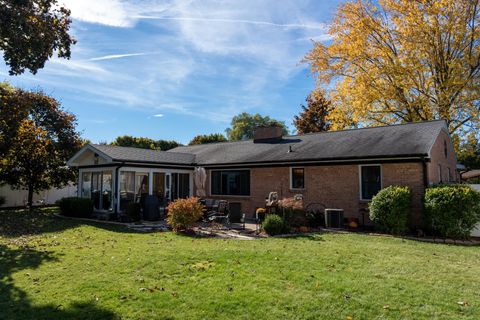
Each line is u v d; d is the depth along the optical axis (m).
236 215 14.18
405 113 25.27
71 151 24.38
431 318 4.57
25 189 24.72
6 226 14.35
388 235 11.92
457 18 22.45
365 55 25.55
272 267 7.02
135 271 6.94
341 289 5.66
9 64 13.05
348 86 26.36
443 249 9.20
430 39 23.11
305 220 13.82
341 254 8.14
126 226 14.16
